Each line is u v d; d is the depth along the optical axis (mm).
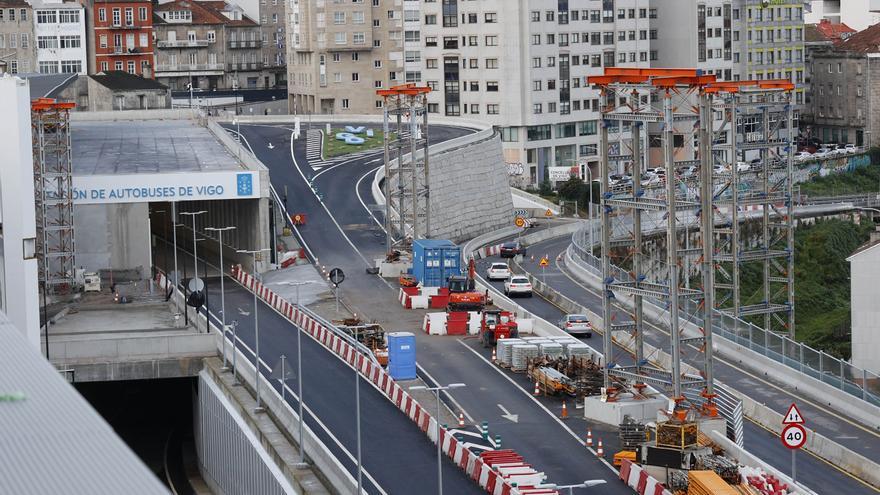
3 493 59500
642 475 163000
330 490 162875
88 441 63750
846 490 169625
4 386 69312
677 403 182250
